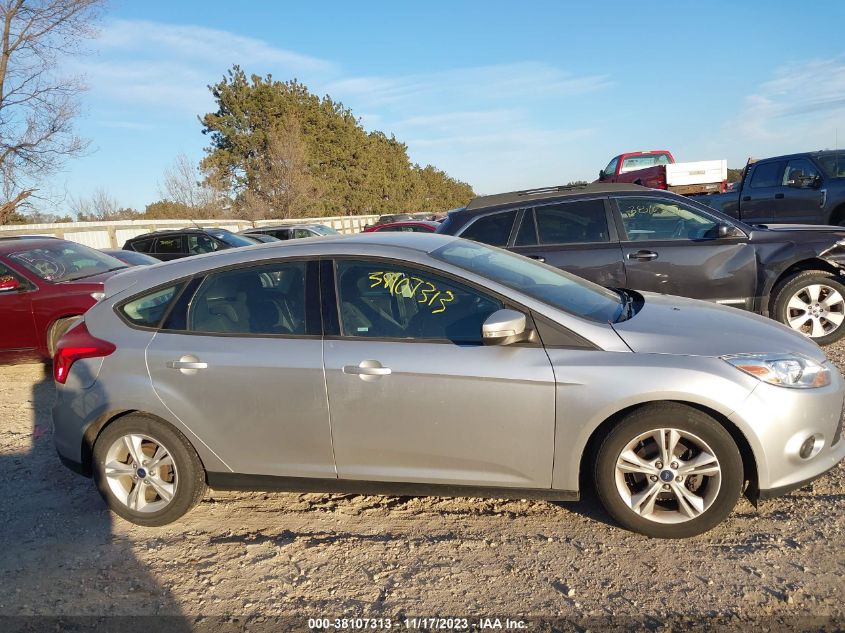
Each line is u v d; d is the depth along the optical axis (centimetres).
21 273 732
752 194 1184
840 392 344
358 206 5559
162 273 401
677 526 333
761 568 311
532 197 691
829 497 372
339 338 359
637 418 326
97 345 389
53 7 2050
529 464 340
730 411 317
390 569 333
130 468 388
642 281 648
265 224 3212
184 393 372
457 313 353
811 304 652
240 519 397
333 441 358
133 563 354
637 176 1650
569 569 322
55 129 2195
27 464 495
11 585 339
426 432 346
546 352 337
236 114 4756
